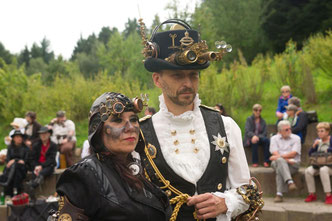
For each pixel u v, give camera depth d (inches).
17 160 242.7
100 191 48.3
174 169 68.7
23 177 243.6
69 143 276.1
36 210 193.5
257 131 249.4
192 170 68.9
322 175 199.5
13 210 194.1
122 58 735.1
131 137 51.4
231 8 845.8
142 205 50.1
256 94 354.0
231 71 360.8
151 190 53.4
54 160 246.1
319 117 291.0
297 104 246.1
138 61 377.4
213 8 847.1
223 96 302.4
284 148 215.9
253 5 842.2
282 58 376.2
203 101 289.7
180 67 67.1
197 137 72.0
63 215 47.8
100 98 52.5
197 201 64.7
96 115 51.7
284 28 789.2
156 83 73.9
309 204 199.8
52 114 372.5
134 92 264.7
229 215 65.4
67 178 49.2
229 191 69.6
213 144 71.5
